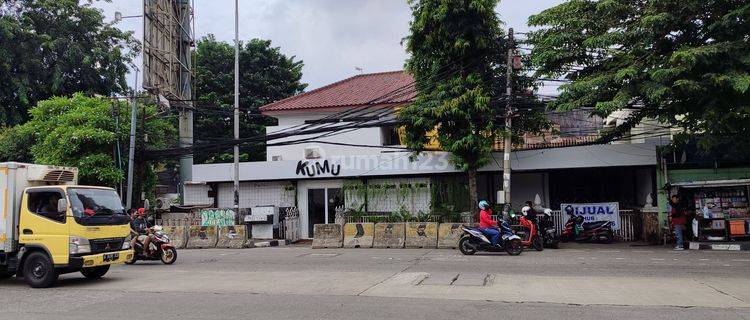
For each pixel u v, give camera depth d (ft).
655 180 67.92
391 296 31.01
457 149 63.26
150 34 70.85
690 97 50.39
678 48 50.55
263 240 72.49
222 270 44.93
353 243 64.23
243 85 116.37
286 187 79.10
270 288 34.83
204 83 116.06
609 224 63.26
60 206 36.45
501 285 34.17
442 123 64.69
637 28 51.88
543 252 54.90
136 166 72.54
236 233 68.59
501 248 52.44
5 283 40.50
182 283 37.93
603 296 30.07
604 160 65.05
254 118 117.91
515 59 61.36
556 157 66.59
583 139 79.92
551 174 79.20
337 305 28.63
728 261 45.21
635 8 54.60
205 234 69.36
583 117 86.22
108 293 34.42
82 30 99.30
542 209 66.85
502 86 64.95
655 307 27.04
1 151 75.51
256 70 119.24
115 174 68.64
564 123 86.28
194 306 29.19
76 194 38.27
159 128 79.56
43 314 27.96
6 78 90.53
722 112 49.44
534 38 60.54
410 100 74.59
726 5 49.24
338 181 77.20
